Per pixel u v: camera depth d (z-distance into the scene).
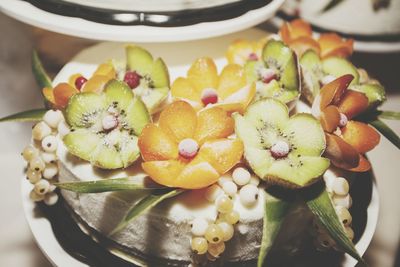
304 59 0.36
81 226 0.33
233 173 0.29
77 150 0.30
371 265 0.41
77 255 0.32
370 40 0.49
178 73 0.37
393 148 0.47
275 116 0.31
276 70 0.35
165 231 0.29
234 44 0.38
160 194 0.28
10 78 0.45
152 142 0.28
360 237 0.33
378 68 0.50
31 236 0.42
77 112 0.31
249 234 0.29
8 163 0.45
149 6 0.33
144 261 0.31
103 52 0.39
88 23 0.33
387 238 0.42
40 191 0.33
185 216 0.28
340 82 0.32
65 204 0.35
